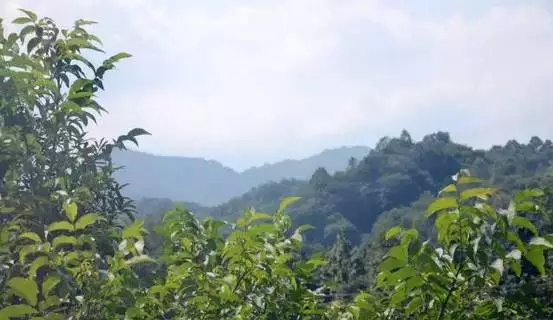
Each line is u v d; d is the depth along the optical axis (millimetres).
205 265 4930
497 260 3725
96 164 5184
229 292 4758
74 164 5117
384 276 4129
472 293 4023
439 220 3916
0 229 4016
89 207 4988
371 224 182375
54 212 4621
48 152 5109
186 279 4871
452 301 4043
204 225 5367
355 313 4848
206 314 4852
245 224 4887
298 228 5125
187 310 4871
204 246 5203
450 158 196000
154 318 4871
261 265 4996
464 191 3873
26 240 4359
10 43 5023
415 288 4047
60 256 3988
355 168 198625
